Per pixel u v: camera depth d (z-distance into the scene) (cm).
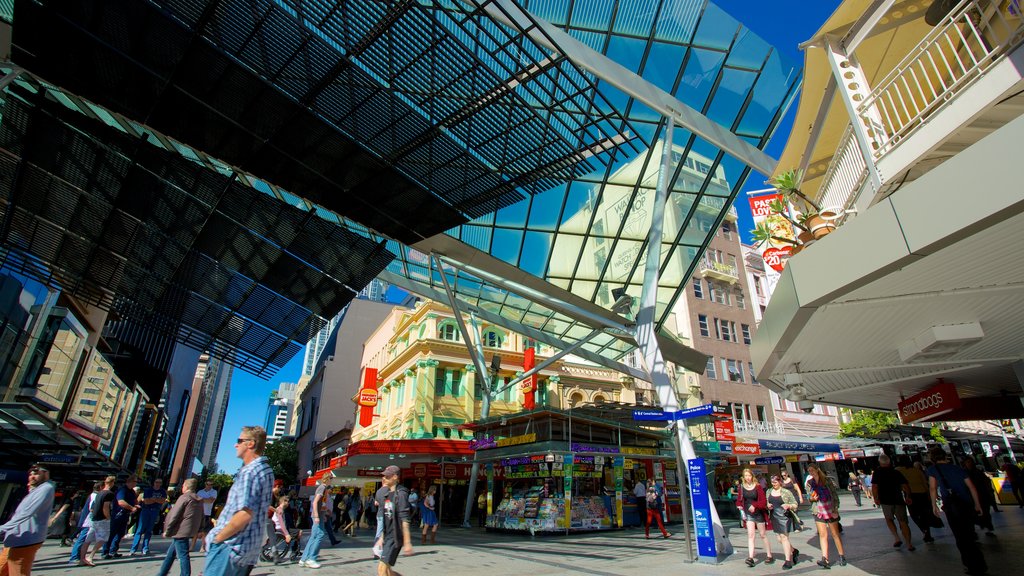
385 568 574
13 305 1742
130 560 1041
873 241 475
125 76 677
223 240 1020
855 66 714
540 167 832
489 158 816
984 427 3938
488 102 715
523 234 1603
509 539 1522
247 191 935
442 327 3378
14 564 549
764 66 1351
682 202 1727
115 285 1073
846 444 2914
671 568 891
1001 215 379
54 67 664
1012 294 543
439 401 3175
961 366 855
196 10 596
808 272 545
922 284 505
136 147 838
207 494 1116
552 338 2303
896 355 760
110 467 2272
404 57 658
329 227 1010
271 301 1138
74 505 1544
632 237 1727
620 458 1889
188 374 6756
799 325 592
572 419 1805
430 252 1510
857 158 751
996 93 510
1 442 1789
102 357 2689
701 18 1216
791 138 1006
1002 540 951
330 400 6397
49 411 2069
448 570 900
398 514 586
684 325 3841
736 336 4016
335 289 1133
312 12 608
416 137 774
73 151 834
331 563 1020
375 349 4872
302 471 6862
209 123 746
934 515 988
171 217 955
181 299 1112
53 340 2028
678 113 1289
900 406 1133
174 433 6278
